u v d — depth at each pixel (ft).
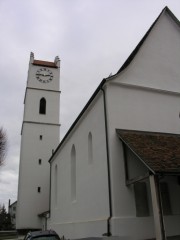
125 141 50.42
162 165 41.32
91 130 65.05
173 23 70.44
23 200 138.92
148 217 48.75
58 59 173.68
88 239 43.14
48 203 141.18
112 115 55.77
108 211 51.31
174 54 67.62
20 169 144.87
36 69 166.61
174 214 51.24
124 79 59.67
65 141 90.33
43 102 161.89
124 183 50.29
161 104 61.31
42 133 153.48
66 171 88.07
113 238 43.47
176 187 53.36
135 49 63.16
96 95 61.26
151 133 57.06
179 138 57.52
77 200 72.64
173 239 45.16
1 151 116.98
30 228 135.13
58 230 90.68
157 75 63.41
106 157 54.34
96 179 59.26
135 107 58.44
